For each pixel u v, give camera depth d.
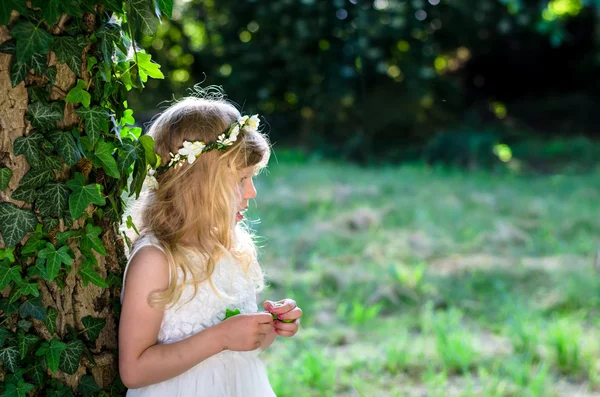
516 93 16.91
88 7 1.70
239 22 13.57
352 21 12.25
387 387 4.04
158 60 13.88
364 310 5.32
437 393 3.87
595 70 16.47
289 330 1.91
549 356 4.36
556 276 5.89
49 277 1.74
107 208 1.87
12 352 1.75
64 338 1.83
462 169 11.75
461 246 6.97
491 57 16.41
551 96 16.73
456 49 15.15
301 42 12.80
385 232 7.36
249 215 7.86
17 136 1.69
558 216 8.02
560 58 16.53
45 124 1.70
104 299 1.90
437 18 13.95
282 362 4.27
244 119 1.94
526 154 13.32
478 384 4.04
